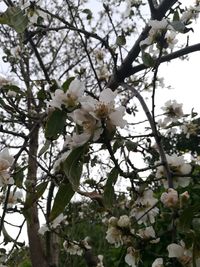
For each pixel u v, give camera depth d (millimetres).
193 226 321
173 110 597
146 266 522
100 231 1312
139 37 597
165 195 349
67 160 295
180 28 427
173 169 406
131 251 409
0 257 496
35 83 589
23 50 830
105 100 310
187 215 321
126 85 505
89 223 1300
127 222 413
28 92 625
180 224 324
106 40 585
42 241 690
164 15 588
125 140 393
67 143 314
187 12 541
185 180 405
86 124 304
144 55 434
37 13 550
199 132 667
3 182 408
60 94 321
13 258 538
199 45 571
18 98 572
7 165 412
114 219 418
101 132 303
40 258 654
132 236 412
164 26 432
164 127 597
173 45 507
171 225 356
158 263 364
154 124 401
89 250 679
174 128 597
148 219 424
